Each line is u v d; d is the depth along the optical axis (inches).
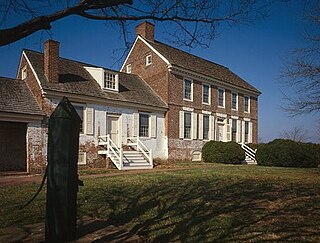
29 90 624.7
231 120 1056.2
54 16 112.4
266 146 783.7
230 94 1061.8
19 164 639.8
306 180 417.1
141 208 243.3
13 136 639.1
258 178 438.9
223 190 324.8
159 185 360.5
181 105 868.0
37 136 568.4
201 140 928.9
